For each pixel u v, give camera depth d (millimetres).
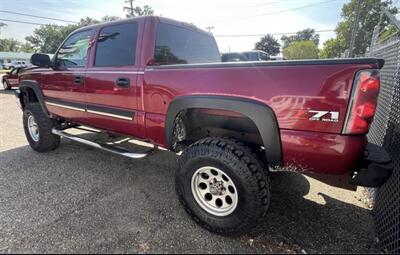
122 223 2447
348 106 1710
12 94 12852
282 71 1886
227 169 2105
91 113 3314
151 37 2730
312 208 2766
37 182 3271
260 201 2072
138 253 2072
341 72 1712
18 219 2486
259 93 1973
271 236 2305
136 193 3035
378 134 3496
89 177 3443
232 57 5898
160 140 2672
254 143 2410
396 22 2912
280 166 2033
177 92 2385
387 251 2115
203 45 3691
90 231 2320
